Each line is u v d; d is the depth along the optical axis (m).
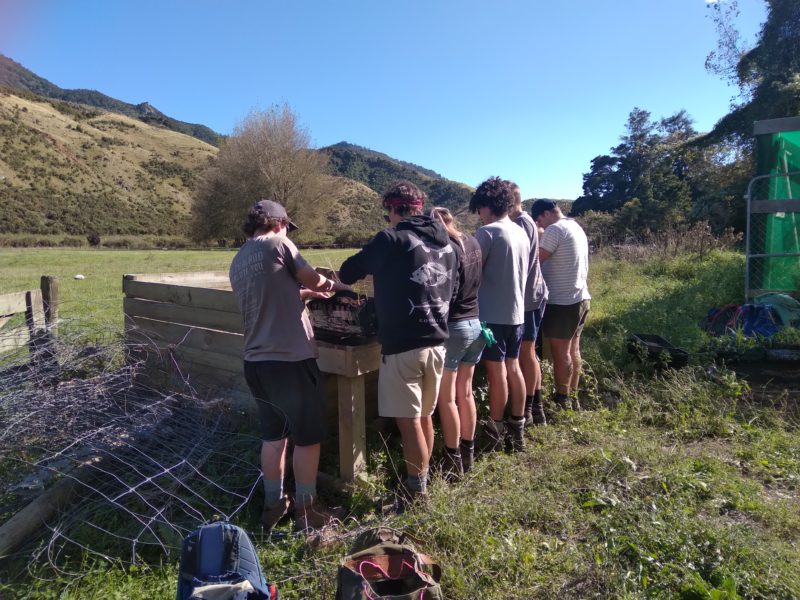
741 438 3.91
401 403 2.91
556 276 4.23
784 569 2.39
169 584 2.40
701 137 28.84
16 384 3.69
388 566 2.34
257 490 3.17
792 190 7.69
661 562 2.50
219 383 4.12
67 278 14.43
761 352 5.75
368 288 4.61
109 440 3.22
